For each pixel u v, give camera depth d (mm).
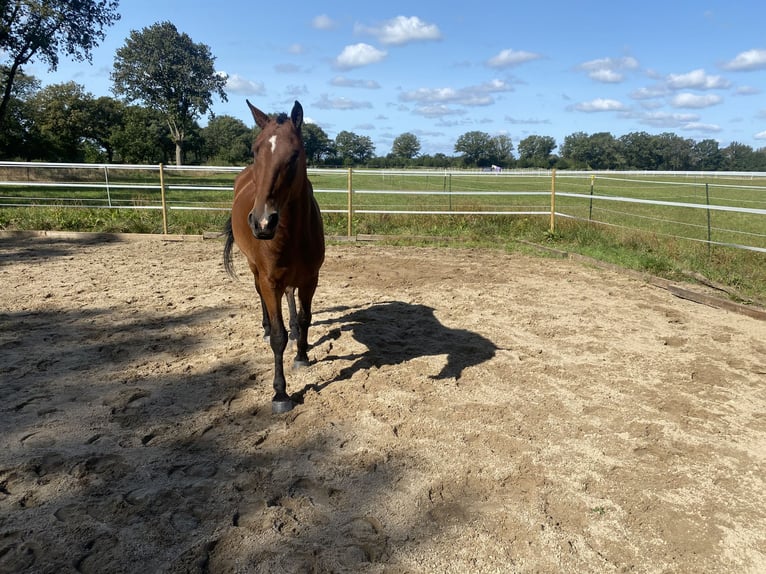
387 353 4734
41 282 7086
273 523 2502
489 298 6617
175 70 53469
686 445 3258
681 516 2611
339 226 11797
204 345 4914
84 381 4098
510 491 2793
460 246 10352
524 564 2281
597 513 2621
